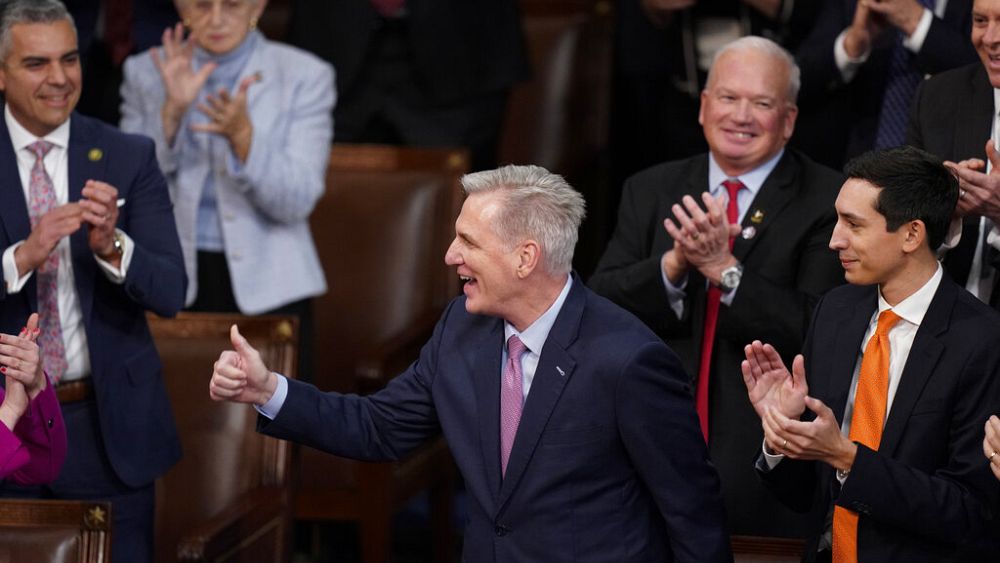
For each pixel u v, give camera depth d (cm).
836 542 1134
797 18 1830
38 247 1313
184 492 1592
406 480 1862
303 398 1184
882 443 1115
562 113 2220
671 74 1930
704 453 1138
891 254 1113
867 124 1669
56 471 1284
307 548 2062
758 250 1420
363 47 2050
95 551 1201
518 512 1132
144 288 1384
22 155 1405
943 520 1072
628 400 1105
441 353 1200
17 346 1209
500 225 1119
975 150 1386
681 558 1119
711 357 1410
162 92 1750
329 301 1948
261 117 1744
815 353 1180
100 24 2019
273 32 2222
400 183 1966
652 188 1505
